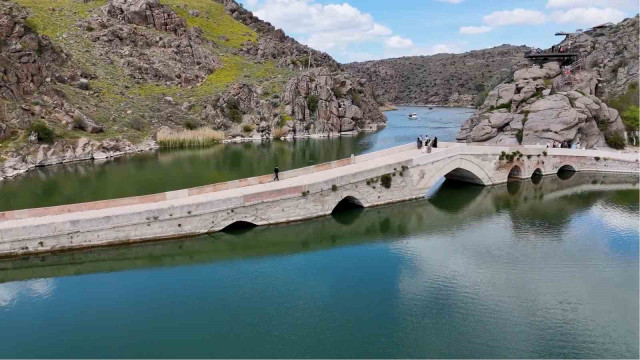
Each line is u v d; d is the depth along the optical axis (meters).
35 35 111.00
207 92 136.00
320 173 58.12
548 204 60.50
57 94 105.56
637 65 98.81
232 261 43.84
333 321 33.50
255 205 49.41
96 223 43.47
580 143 83.56
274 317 34.00
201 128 122.50
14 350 30.56
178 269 42.28
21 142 89.69
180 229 46.19
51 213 45.06
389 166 57.81
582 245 47.06
